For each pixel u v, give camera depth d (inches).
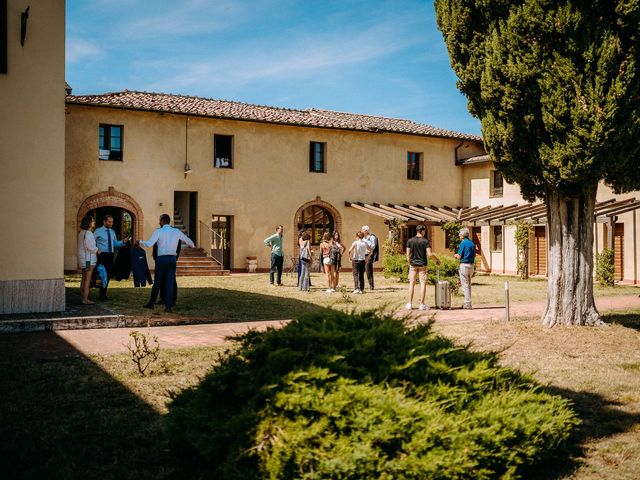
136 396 215.3
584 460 160.1
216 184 961.5
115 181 883.4
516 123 342.3
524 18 322.7
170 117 924.6
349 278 875.4
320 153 1075.3
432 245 1153.4
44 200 393.1
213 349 301.3
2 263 380.8
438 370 142.3
